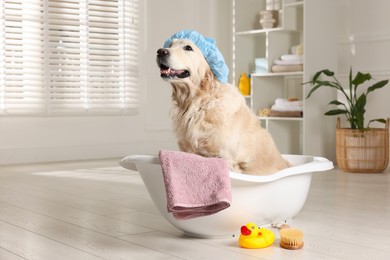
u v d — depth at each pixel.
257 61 5.31
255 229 2.10
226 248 2.09
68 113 5.19
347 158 4.41
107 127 5.45
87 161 5.15
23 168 4.63
